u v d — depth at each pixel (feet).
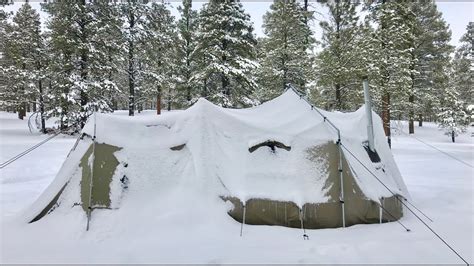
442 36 82.58
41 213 16.61
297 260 12.94
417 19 76.28
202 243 14.33
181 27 75.66
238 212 16.74
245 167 18.13
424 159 47.44
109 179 16.55
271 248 14.10
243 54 57.16
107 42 59.06
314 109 20.63
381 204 17.71
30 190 25.62
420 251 13.91
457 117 78.33
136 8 62.95
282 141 18.75
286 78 59.11
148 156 17.93
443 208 21.18
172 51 74.74
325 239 15.23
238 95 56.59
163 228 15.23
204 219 16.01
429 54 84.99
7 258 12.81
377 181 18.79
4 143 53.11
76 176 17.48
